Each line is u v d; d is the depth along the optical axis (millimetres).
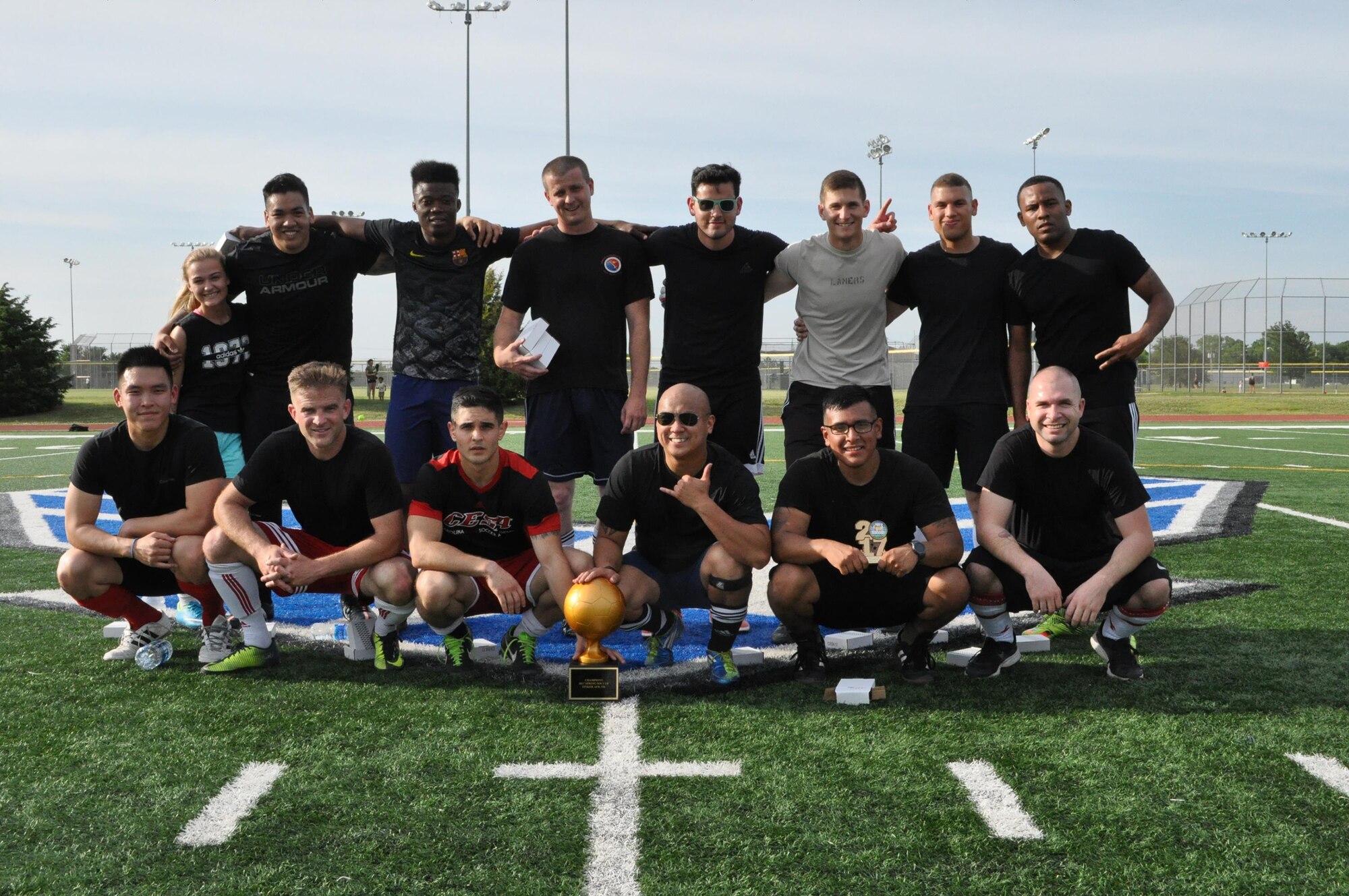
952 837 2418
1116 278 4680
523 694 3580
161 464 3928
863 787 2715
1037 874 2242
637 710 3387
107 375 49688
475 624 4914
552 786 2727
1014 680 3713
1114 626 3762
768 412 27625
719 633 3711
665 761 2910
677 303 4883
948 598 3648
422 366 4949
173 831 2473
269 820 2527
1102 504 3801
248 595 3850
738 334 4875
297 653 4184
